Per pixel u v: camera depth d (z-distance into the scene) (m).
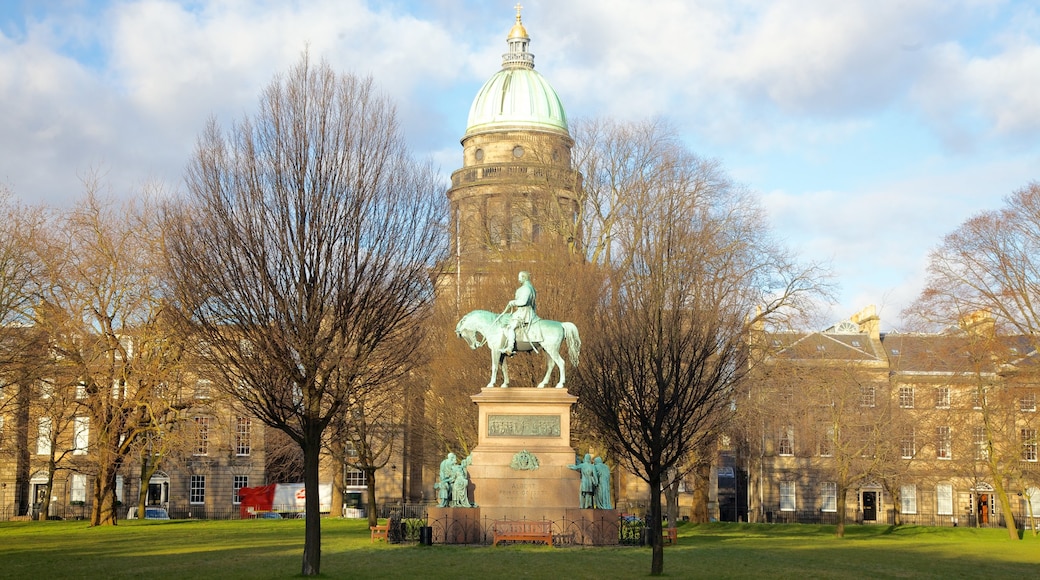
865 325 92.81
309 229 30.48
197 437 65.50
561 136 98.75
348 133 31.30
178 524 60.62
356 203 30.78
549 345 43.16
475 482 41.75
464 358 56.94
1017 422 66.12
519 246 65.81
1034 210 57.88
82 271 55.19
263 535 49.12
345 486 84.69
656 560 31.30
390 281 31.73
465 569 31.61
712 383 35.38
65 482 88.56
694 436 54.38
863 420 68.19
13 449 62.84
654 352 34.50
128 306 56.59
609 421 34.56
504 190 72.31
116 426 57.28
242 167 30.70
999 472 61.72
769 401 61.19
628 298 41.06
